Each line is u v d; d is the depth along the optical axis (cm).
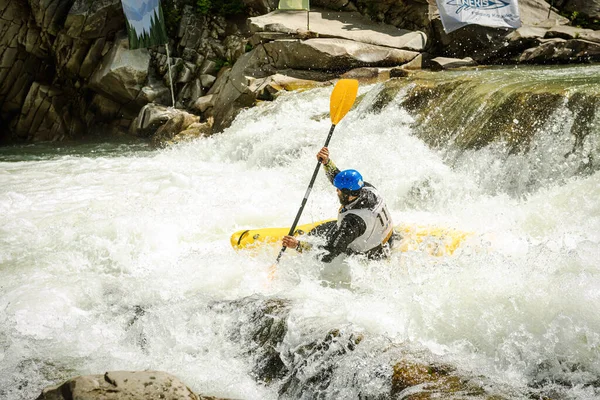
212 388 348
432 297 392
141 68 1280
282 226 609
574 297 358
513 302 368
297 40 1134
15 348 393
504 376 324
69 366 371
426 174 686
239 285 476
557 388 314
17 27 1368
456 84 799
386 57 1127
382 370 327
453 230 514
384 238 478
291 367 356
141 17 1207
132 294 472
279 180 759
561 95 659
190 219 620
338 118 564
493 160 688
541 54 1098
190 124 1173
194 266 514
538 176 645
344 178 462
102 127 1376
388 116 837
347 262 475
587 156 614
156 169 881
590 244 426
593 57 1079
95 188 767
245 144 912
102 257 548
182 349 391
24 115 1408
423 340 360
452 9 1094
